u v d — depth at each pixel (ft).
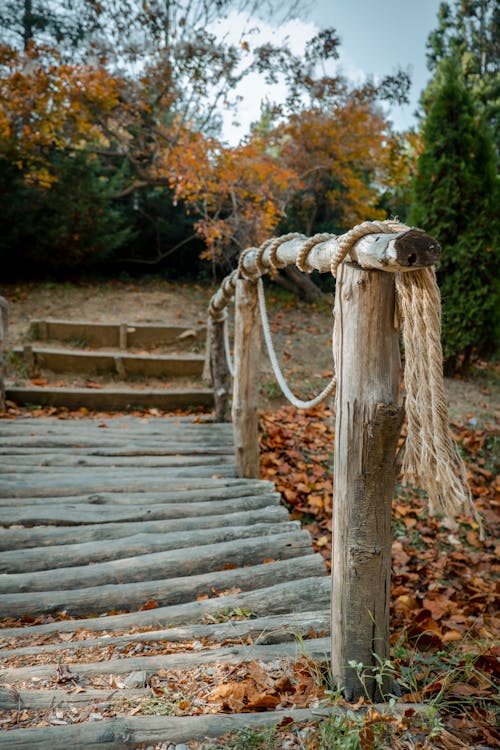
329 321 27.45
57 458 15.34
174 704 6.38
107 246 30.32
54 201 28.19
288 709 6.28
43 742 5.56
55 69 24.71
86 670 6.98
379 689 6.49
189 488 13.82
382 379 6.12
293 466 16.66
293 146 28.35
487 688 6.97
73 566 10.36
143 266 34.06
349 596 6.44
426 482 5.86
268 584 9.74
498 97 47.42
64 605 9.17
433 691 6.75
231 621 8.36
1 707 6.17
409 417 5.90
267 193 25.61
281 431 17.95
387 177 30.86
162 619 8.62
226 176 24.30
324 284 32.60
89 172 28.53
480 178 21.35
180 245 32.60
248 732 5.74
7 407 19.89
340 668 6.59
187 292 30.81
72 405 20.67
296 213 31.60
